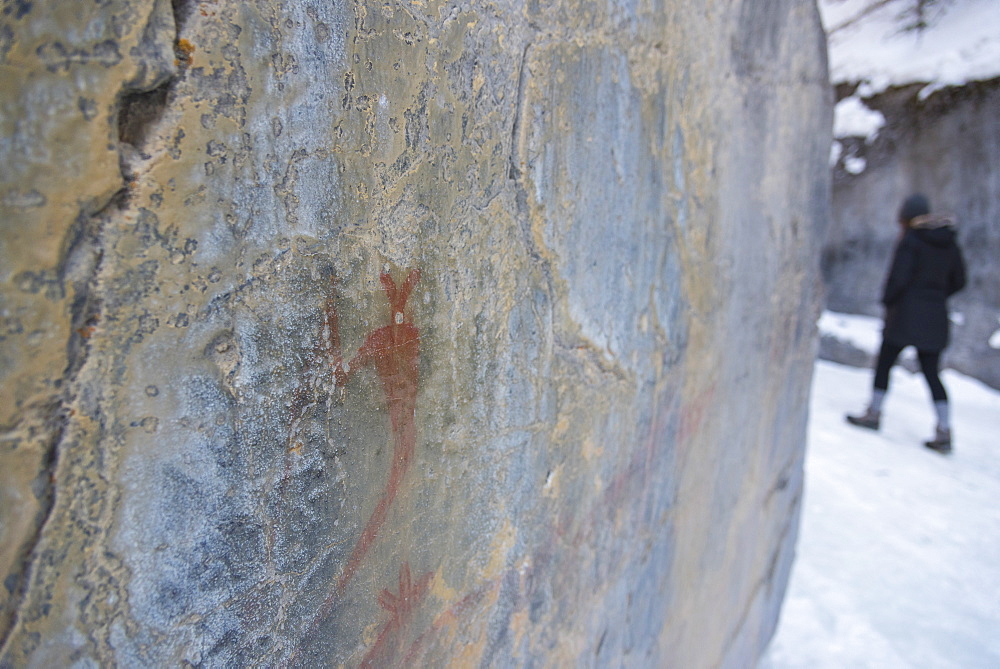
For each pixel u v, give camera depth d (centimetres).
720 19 117
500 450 78
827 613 244
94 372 38
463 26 62
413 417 64
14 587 36
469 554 76
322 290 52
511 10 68
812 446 392
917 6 602
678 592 144
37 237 35
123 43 37
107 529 39
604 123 87
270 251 47
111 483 39
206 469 44
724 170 128
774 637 232
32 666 37
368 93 53
